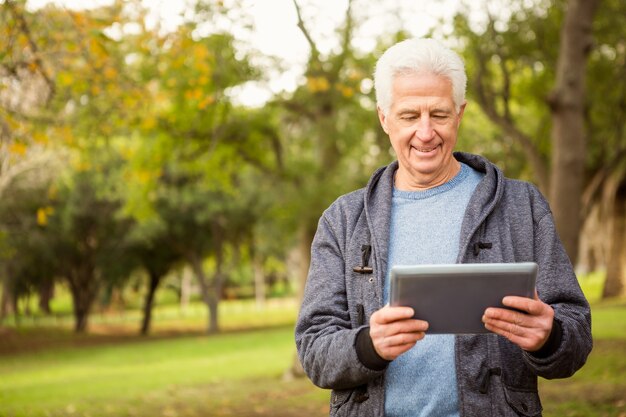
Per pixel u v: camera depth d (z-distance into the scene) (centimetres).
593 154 1870
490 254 217
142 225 3002
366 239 229
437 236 224
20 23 687
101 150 1501
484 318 190
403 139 223
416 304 190
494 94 1220
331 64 1287
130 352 2658
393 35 1185
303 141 1645
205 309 5534
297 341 226
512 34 1227
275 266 5509
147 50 867
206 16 833
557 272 214
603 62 1399
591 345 209
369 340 199
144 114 1117
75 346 3188
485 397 209
